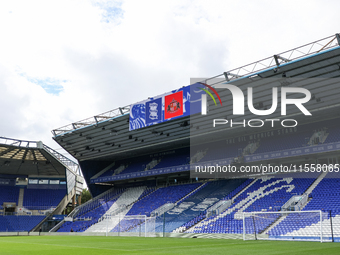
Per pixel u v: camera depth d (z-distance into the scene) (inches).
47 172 2342.5
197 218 1483.8
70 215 2193.7
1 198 2190.0
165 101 1517.0
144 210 1876.2
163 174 1987.0
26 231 1973.4
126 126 1743.4
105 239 1181.1
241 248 697.6
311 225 1056.2
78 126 1823.3
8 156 1985.7
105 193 2378.2
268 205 1348.4
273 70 1135.0
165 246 784.3
